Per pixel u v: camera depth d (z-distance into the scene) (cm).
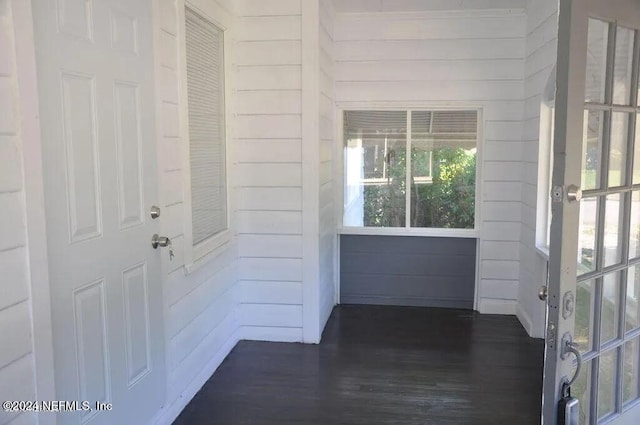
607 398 202
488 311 498
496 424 297
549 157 416
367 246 518
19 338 169
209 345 356
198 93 335
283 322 423
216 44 367
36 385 176
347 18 486
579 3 156
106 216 225
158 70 272
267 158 409
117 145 233
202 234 343
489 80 478
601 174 180
